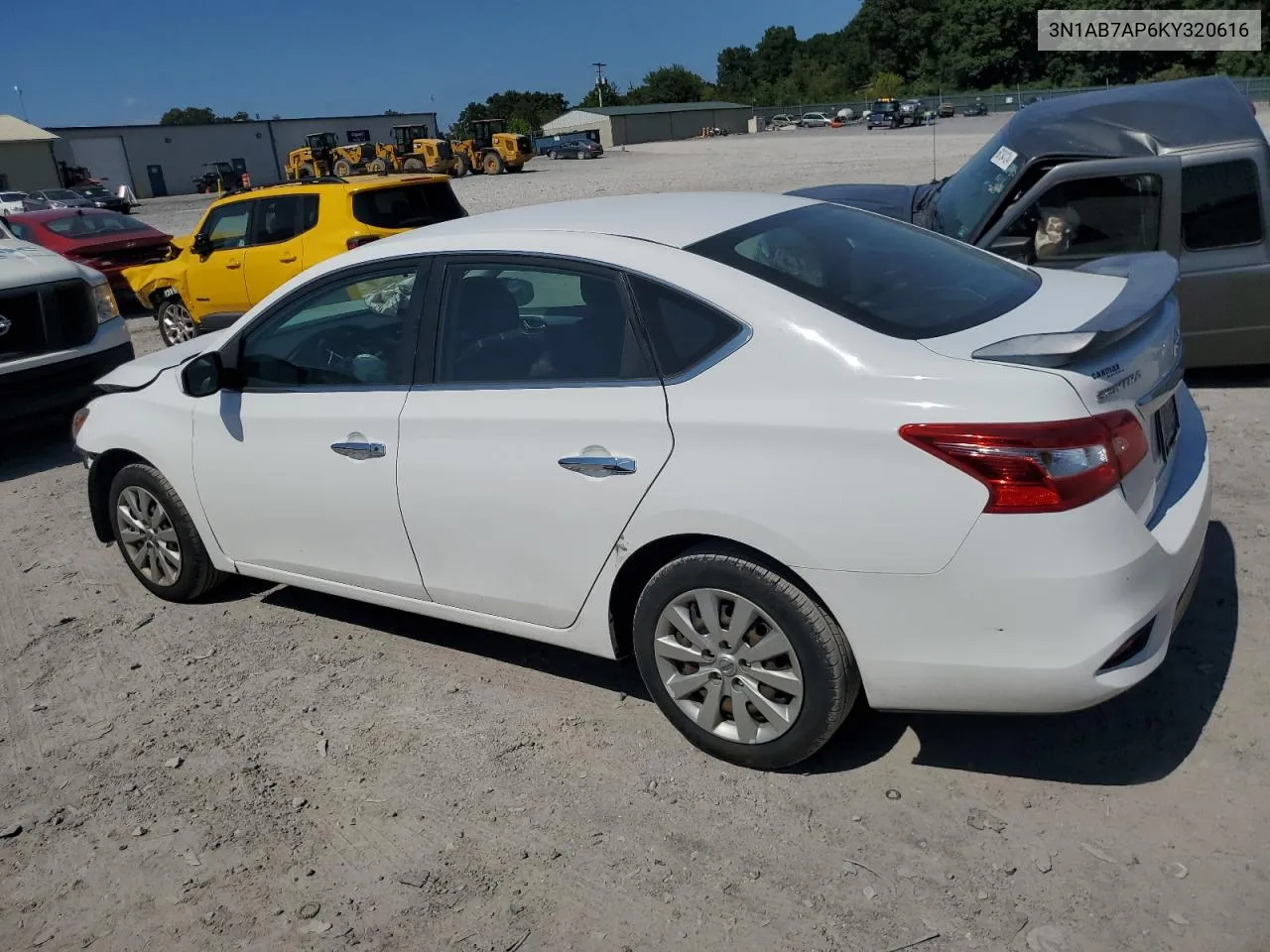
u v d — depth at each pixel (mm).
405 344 3732
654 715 3643
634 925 2697
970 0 94812
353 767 3502
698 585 3145
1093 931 2527
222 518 4430
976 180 7141
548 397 3332
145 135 76250
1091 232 6426
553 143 70500
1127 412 2766
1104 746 3221
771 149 50062
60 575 5438
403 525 3768
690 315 3109
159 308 12031
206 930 2832
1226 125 6285
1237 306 6324
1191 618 3881
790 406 2885
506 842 3059
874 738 3371
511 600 3596
